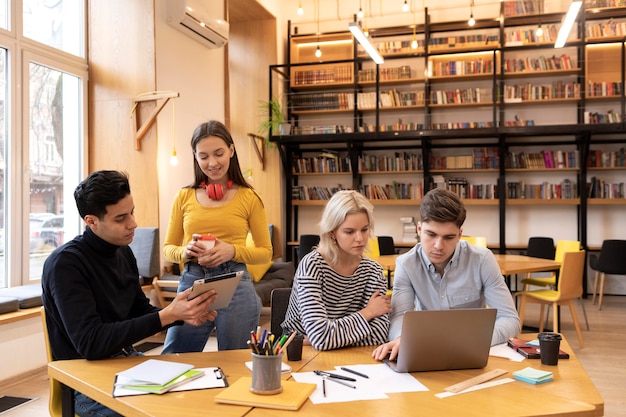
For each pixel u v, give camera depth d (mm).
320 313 1848
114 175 1730
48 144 4711
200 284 1643
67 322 1624
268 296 5410
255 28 7961
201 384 1419
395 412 1232
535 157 7332
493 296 2105
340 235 1897
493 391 1381
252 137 7656
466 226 7816
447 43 7574
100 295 1757
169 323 1677
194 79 5695
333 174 8172
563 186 7266
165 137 5168
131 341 1624
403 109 7883
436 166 7625
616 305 6617
